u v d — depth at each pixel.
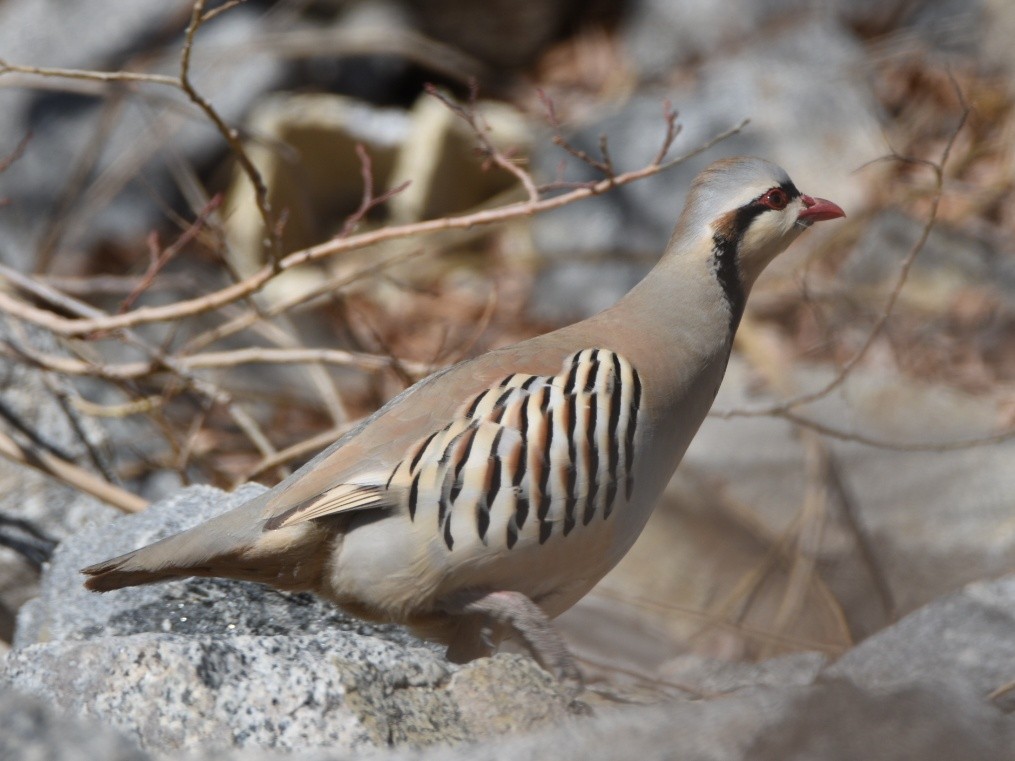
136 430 13.64
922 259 16.66
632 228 17.16
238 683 5.38
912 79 18.95
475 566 6.17
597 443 6.32
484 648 6.57
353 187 18.88
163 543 6.41
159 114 17.78
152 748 5.22
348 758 4.85
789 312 16.03
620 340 6.79
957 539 11.95
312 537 6.27
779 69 18.41
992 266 16.64
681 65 19.58
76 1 19.34
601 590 10.59
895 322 15.79
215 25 19.31
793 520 12.17
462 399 6.29
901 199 16.89
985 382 14.91
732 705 4.95
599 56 20.17
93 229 17.59
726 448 13.23
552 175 18.06
